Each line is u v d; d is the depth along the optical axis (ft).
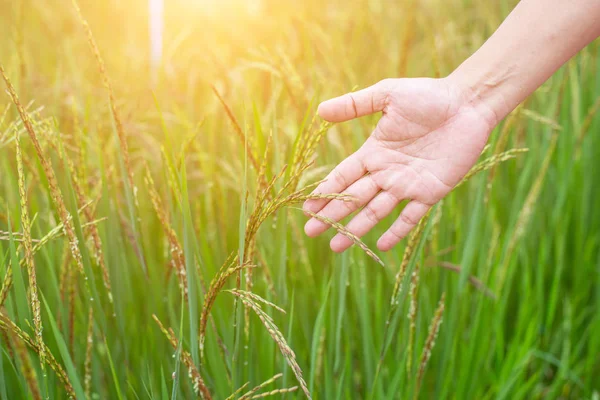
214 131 2.97
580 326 3.25
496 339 2.83
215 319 2.38
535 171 3.30
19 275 2.04
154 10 3.34
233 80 2.90
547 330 3.05
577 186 3.27
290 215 2.43
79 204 2.22
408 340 2.46
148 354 2.50
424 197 2.21
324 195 1.95
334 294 2.43
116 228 2.40
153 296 2.40
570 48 2.18
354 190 2.22
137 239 2.32
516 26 2.21
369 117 2.93
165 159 2.29
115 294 2.38
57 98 2.95
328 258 2.95
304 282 2.72
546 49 2.18
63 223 2.02
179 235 2.29
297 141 2.19
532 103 3.64
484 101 2.21
